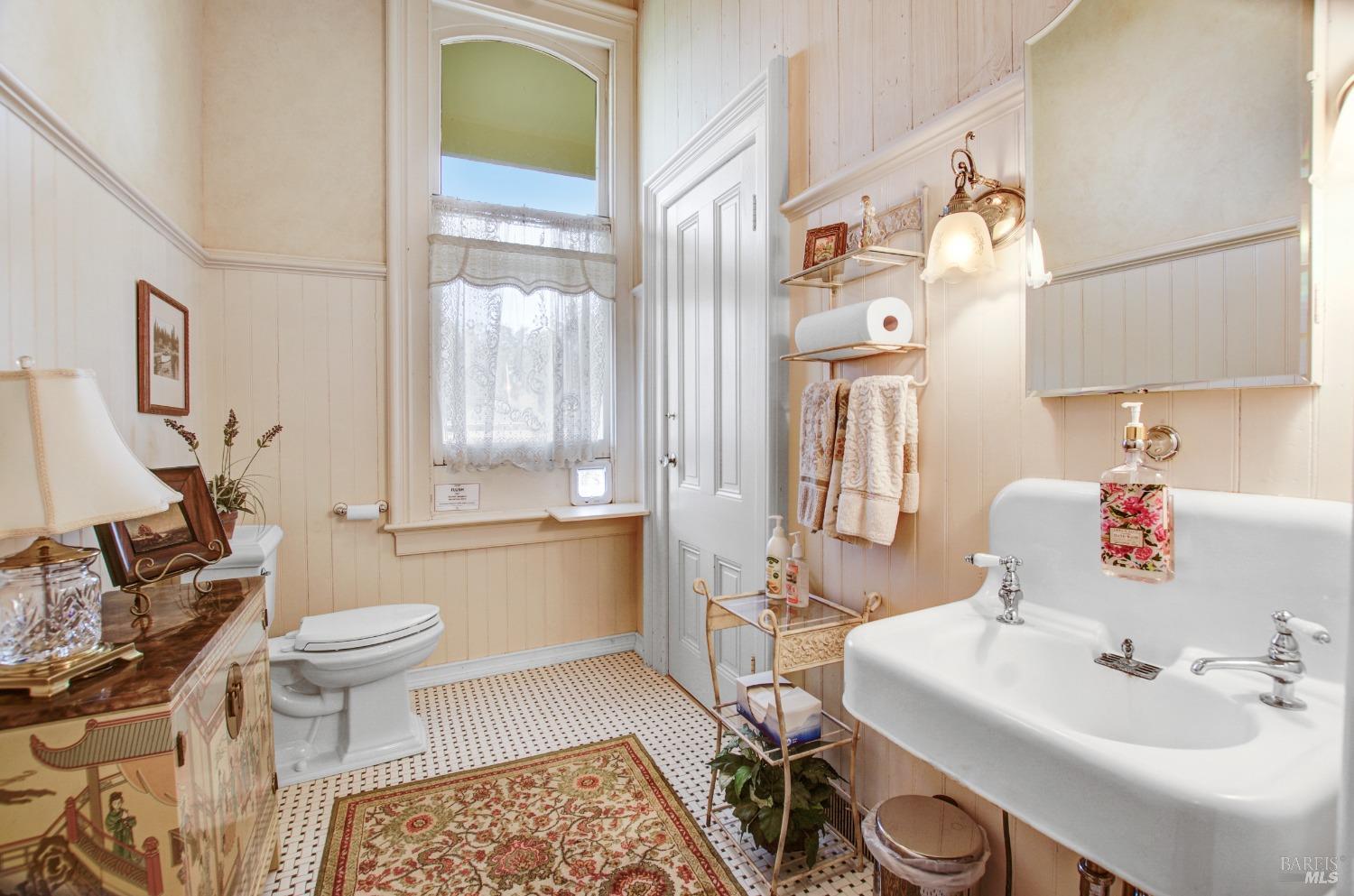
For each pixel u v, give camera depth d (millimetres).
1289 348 821
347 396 2541
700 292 2434
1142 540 946
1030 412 1182
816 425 1571
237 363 2375
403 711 2111
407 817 1730
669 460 2695
